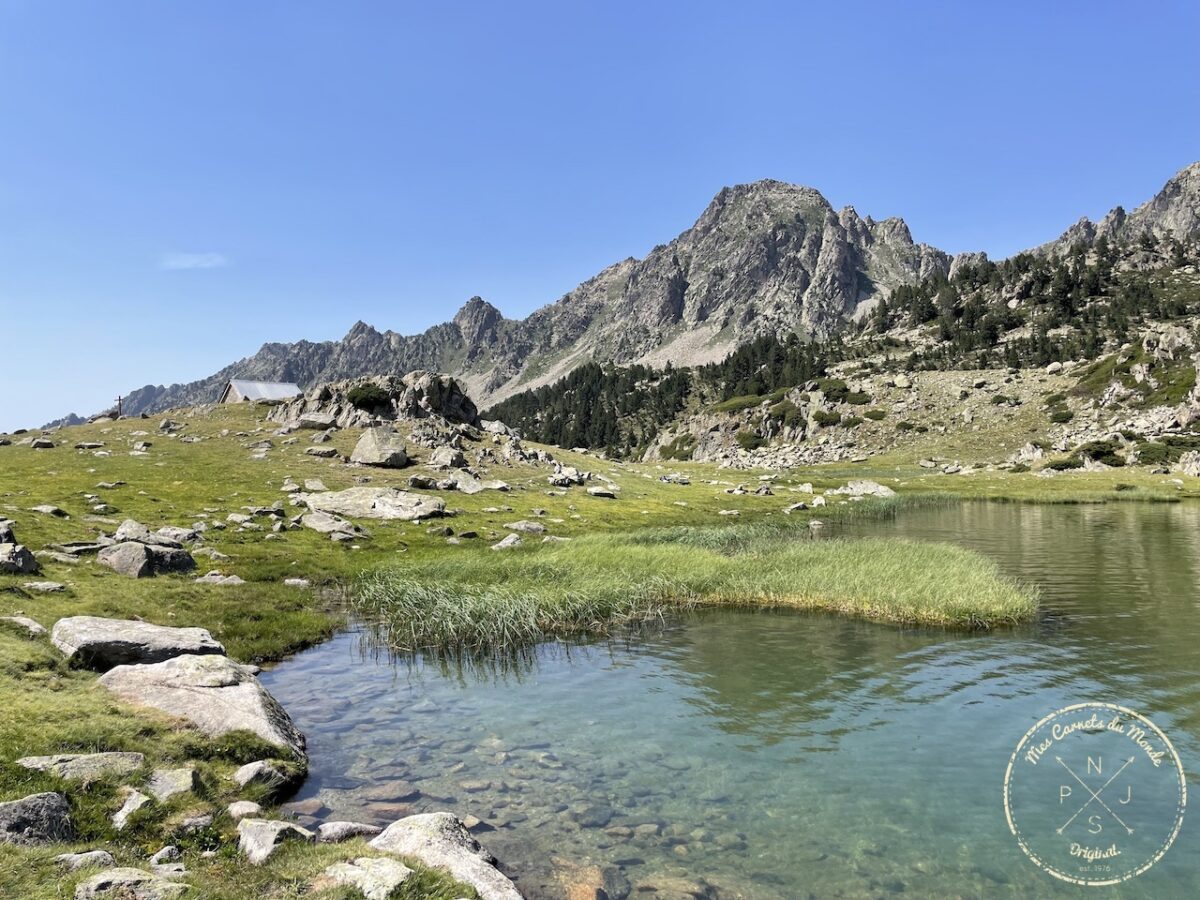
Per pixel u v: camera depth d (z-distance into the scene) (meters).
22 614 21.39
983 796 15.23
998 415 186.88
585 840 13.18
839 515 79.44
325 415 91.06
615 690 22.73
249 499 55.12
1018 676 23.39
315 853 11.11
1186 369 170.00
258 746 15.70
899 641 28.08
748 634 29.72
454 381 107.69
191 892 9.39
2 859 9.55
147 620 25.05
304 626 29.02
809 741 18.27
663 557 42.91
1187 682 22.48
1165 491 96.31
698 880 11.86
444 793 15.14
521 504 67.00
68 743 13.63
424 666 25.64
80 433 78.50
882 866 12.45
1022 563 46.62
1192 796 15.18
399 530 51.84
